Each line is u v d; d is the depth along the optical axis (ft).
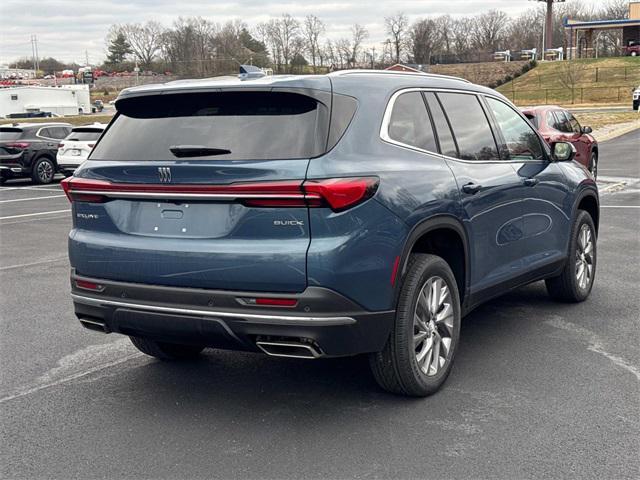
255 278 13.07
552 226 20.56
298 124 13.43
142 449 13.25
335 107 13.71
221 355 18.51
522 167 19.08
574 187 21.67
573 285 22.03
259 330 13.12
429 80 16.72
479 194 16.70
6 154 71.51
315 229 12.89
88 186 14.80
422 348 15.17
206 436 13.71
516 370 16.85
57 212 50.44
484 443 13.14
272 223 13.08
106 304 14.48
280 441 13.42
